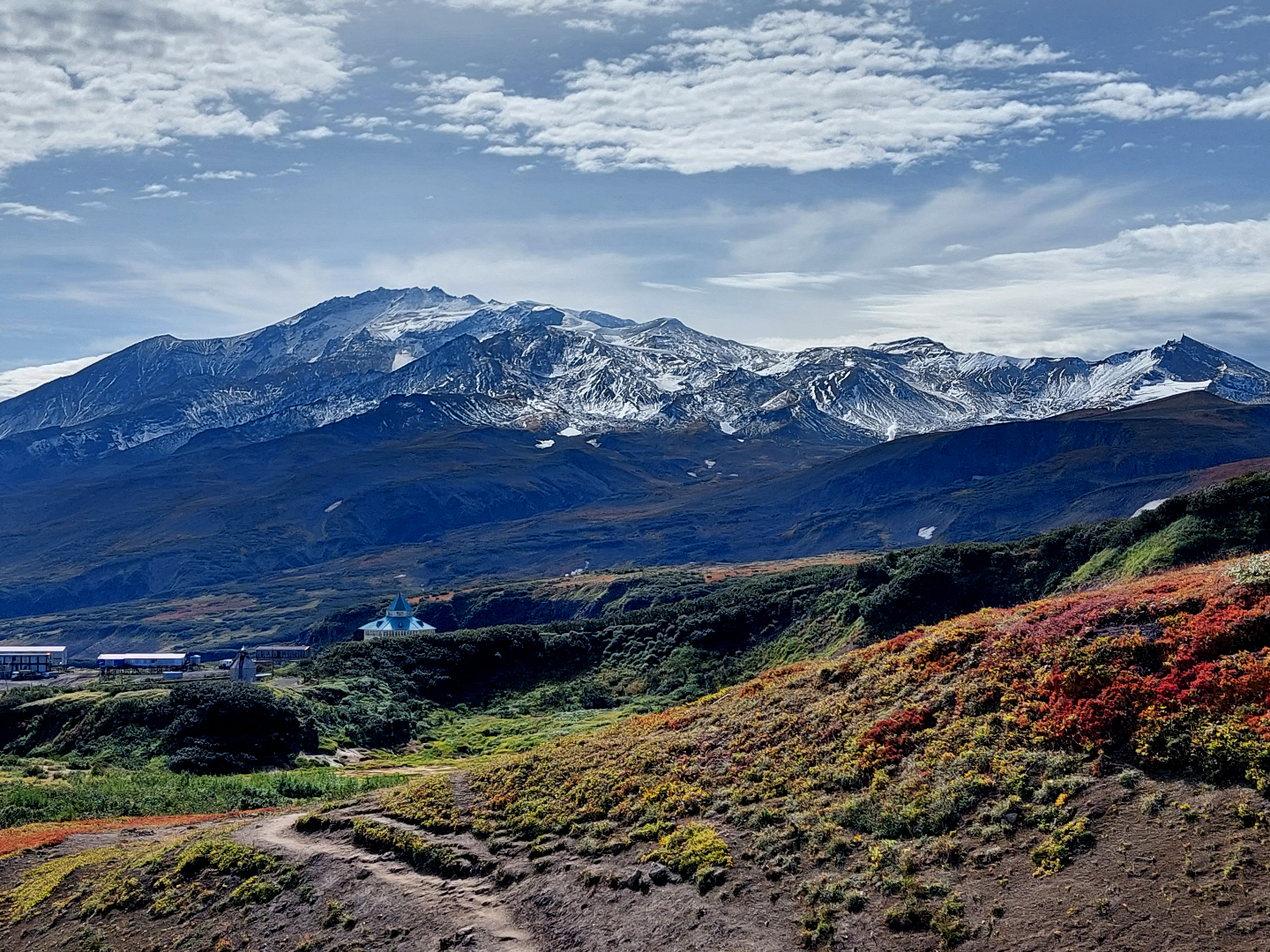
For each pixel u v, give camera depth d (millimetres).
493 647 145375
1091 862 28844
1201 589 41312
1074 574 113062
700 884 34344
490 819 46969
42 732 116750
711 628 140375
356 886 43000
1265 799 28703
